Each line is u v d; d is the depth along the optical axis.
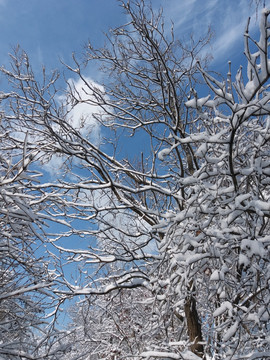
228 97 4.67
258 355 5.04
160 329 7.40
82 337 9.61
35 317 7.78
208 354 7.23
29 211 5.54
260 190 5.76
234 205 5.40
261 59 4.09
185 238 5.44
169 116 9.41
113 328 10.04
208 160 5.46
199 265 5.70
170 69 9.55
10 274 7.73
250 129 5.86
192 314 7.39
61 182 8.13
